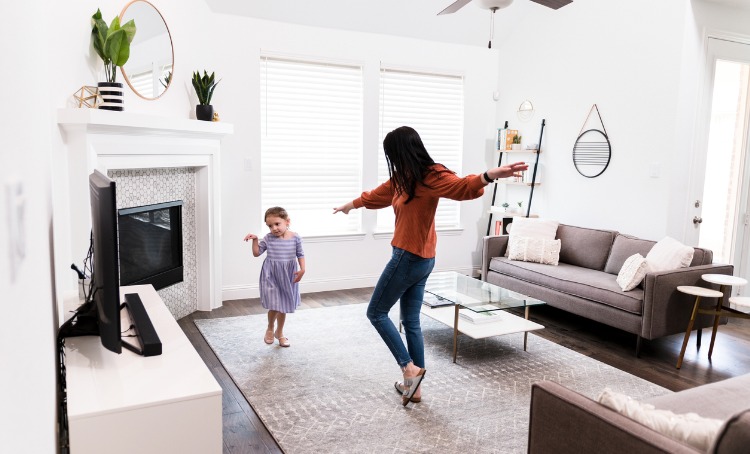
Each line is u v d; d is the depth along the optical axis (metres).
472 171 5.76
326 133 4.99
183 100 4.03
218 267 4.45
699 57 4.20
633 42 4.43
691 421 1.40
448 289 3.65
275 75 4.73
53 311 1.72
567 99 5.02
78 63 3.02
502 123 5.80
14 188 0.75
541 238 4.73
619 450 1.35
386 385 2.99
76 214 2.96
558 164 5.18
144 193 3.66
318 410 2.68
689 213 4.36
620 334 4.05
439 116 5.52
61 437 1.72
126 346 1.90
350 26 4.93
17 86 0.83
